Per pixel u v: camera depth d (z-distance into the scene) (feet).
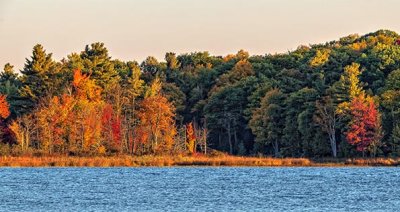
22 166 620.90
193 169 598.34
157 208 334.24
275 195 390.21
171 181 478.18
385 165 627.87
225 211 323.78
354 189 421.59
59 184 453.17
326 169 599.16
